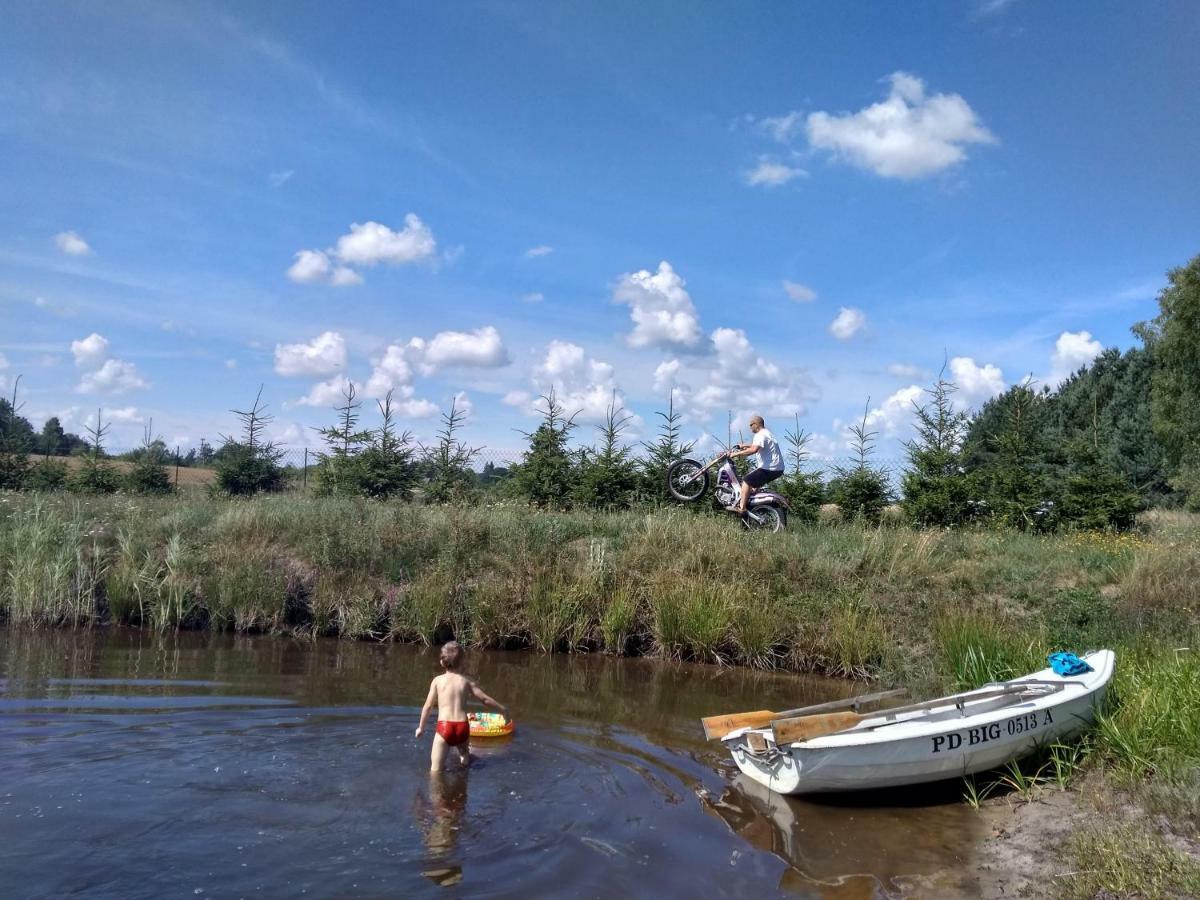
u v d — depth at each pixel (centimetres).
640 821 588
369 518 1518
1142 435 3130
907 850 566
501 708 717
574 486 1995
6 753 658
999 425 2533
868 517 1950
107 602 1291
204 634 1227
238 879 470
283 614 1264
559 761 704
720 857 540
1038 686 749
